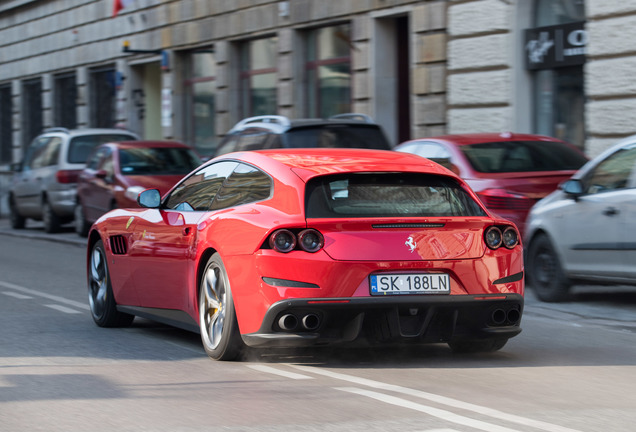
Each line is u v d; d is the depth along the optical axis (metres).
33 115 51.78
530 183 15.20
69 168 27.92
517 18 23.39
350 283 8.48
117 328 11.85
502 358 9.69
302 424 6.86
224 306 9.17
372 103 28.20
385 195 8.98
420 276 8.66
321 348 10.05
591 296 14.78
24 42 51.22
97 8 43.66
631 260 12.72
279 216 8.66
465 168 15.67
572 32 22.05
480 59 24.08
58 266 20.06
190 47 37.28
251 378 8.55
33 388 8.23
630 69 19.94
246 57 34.94
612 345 10.60
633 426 6.82
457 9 24.69
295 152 9.83
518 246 9.21
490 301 8.88
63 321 12.41
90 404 7.60
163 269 10.45
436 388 8.12
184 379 8.56
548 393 7.97
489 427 6.70
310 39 31.69
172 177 22.95
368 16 28.09
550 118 23.27
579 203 13.51
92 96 45.38
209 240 9.38
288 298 8.45
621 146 13.27
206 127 37.44
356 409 7.30
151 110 42.56
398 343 8.79
